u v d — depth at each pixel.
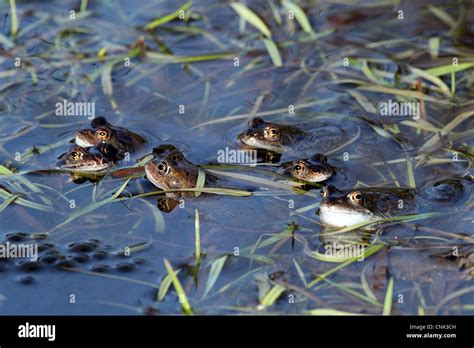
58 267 13.40
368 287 12.66
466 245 13.77
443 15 22.41
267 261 13.38
